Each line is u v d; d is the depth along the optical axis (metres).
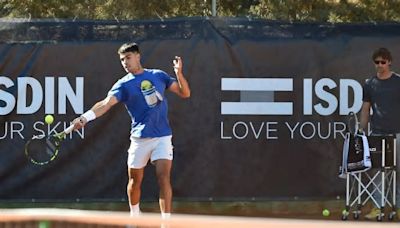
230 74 17.92
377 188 17.12
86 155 17.91
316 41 18.03
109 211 17.91
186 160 17.89
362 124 17.14
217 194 17.97
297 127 18.03
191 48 17.89
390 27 18.17
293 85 17.97
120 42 17.92
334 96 18.03
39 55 17.84
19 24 17.84
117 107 17.88
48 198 17.89
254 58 17.92
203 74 17.89
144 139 14.60
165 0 23.84
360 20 24.08
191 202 17.97
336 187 18.05
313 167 18.06
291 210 18.14
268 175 18.00
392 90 16.98
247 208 18.14
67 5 23.95
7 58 17.80
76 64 17.88
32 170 17.84
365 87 17.20
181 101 17.89
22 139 17.81
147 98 14.52
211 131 17.91
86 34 17.94
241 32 17.97
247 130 17.97
